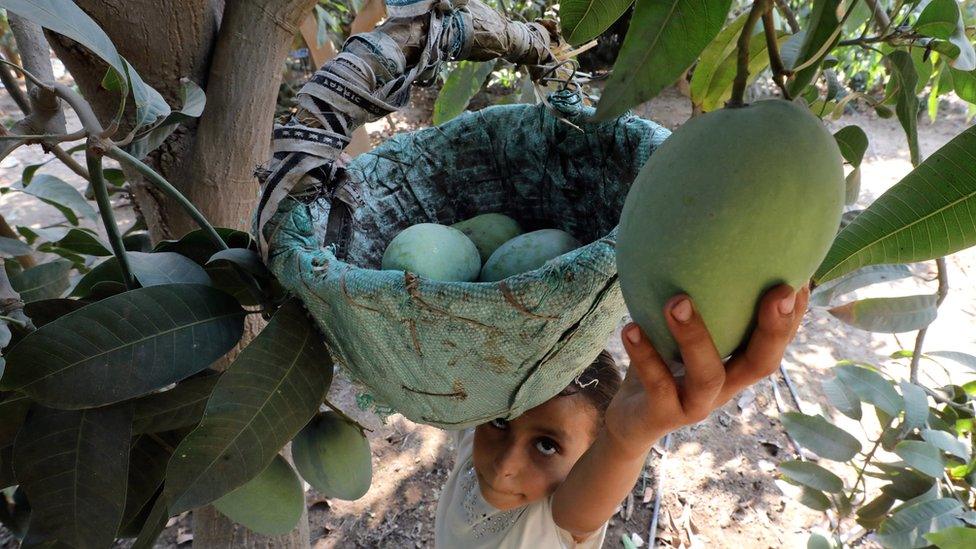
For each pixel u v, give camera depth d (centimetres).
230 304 78
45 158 471
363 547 221
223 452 65
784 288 44
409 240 83
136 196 114
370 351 67
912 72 80
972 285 349
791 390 286
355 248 90
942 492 162
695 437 264
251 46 98
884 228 60
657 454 256
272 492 86
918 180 57
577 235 99
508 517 113
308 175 65
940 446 143
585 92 102
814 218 44
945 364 299
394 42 65
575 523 93
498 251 86
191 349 73
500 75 443
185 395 83
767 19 45
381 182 94
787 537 228
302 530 146
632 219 48
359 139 187
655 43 52
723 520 233
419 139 95
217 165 104
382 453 253
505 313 58
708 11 50
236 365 67
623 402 74
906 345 312
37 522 69
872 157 455
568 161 92
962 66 68
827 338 319
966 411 168
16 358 67
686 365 47
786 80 49
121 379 69
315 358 72
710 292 45
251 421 67
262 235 67
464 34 69
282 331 71
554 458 99
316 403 71
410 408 73
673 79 52
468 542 120
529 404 72
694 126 47
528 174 98
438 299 59
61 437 71
